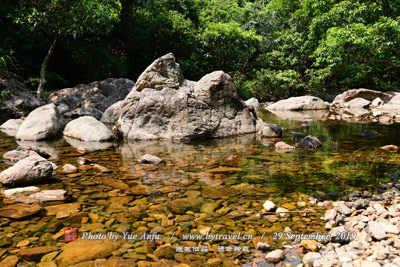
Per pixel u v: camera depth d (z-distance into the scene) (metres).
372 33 7.88
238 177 3.75
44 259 1.99
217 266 1.94
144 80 7.02
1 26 11.77
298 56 18.98
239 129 7.10
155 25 17.58
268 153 5.05
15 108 9.28
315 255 2.00
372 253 1.96
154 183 3.54
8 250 2.10
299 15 17.89
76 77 15.02
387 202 2.76
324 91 18.86
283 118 10.00
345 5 10.19
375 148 5.27
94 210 2.79
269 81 18.16
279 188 3.34
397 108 11.66
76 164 4.41
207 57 18.75
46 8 9.85
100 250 2.11
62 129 7.53
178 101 6.71
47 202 2.97
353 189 3.27
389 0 10.58
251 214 2.70
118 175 3.86
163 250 2.12
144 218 2.62
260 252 2.11
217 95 7.05
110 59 15.30
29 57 12.77
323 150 5.21
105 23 10.10
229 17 24.09
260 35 20.61
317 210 2.77
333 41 8.30
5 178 3.38
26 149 4.72
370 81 17.39
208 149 5.45
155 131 6.59
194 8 23.41
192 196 3.12
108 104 11.57
